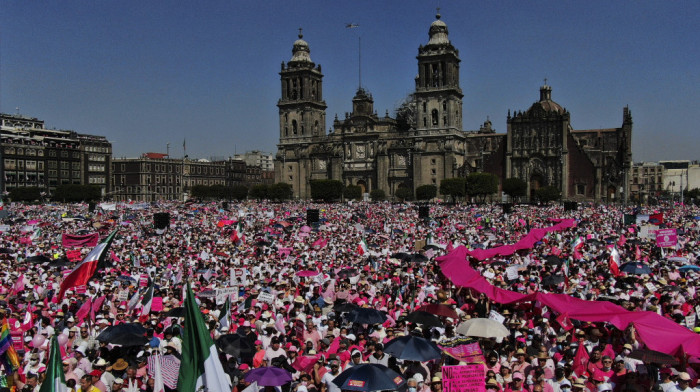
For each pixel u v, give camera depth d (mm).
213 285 33938
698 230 66562
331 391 17484
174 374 18703
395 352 18203
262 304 28562
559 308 23250
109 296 31016
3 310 26719
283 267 41000
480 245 51875
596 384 17703
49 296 33469
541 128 180375
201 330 14453
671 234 42812
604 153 184750
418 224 82000
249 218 89312
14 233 69875
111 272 40000
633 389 16734
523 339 21328
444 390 16188
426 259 41469
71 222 84938
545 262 39000
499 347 21953
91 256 28516
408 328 23484
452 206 137250
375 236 64438
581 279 33875
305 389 17547
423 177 197375
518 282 32406
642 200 190875
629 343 21297
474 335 19969
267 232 66250
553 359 19875
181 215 106250
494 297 26562
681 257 40594
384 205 146500
